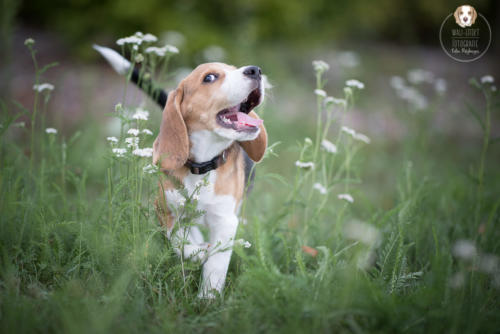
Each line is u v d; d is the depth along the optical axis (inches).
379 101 452.1
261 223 168.9
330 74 512.7
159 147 139.0
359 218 217.8
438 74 567.5
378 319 111.7
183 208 138.9
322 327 110.5
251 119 140.4
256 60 433.7
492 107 171.6
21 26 598.2
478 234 165.6
